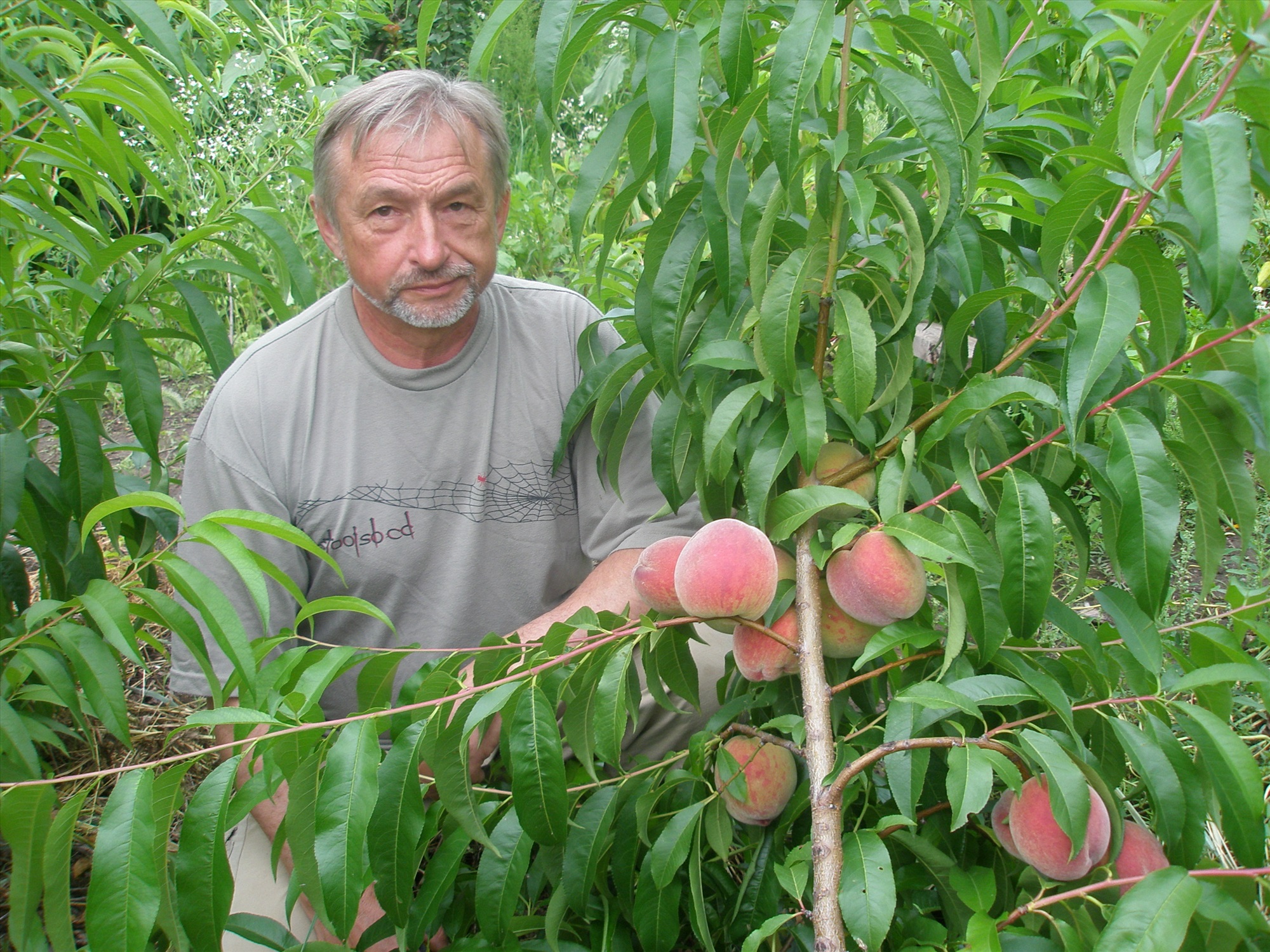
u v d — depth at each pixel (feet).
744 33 3.67
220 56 13.92
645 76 4.20
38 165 6.08
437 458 6.75
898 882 4.32
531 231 17.56
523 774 3.93
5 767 4.96
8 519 5.35
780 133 3.52
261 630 6.63
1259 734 7.34
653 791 4.50
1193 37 3.71
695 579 4.03
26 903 3.79
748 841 5.03
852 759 4.24
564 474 7.07
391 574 6.85
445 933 5.33
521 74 22.66
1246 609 4.25
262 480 6.57
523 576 7.13
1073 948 3.44
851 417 4.02
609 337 7.03
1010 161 5.29
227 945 6.06
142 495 3.96
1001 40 4.87
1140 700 3.96
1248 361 3.81
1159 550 3.49
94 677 4.40
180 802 3.71
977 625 3.81
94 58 6.25
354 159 5.89
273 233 6.67
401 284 6.07
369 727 3.77
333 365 6.69
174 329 6.81
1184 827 3.76
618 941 4.91
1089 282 3.57
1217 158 3.19
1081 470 4.85
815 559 4.22
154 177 6.94
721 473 4.35
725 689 5.54
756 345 4.14
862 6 3.84
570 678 4.36
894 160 4.10
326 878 3.50
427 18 4.04
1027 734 3.61
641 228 5.54
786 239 4.44
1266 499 9.41
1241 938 3.59
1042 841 3.77
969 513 4.65
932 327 7.64
